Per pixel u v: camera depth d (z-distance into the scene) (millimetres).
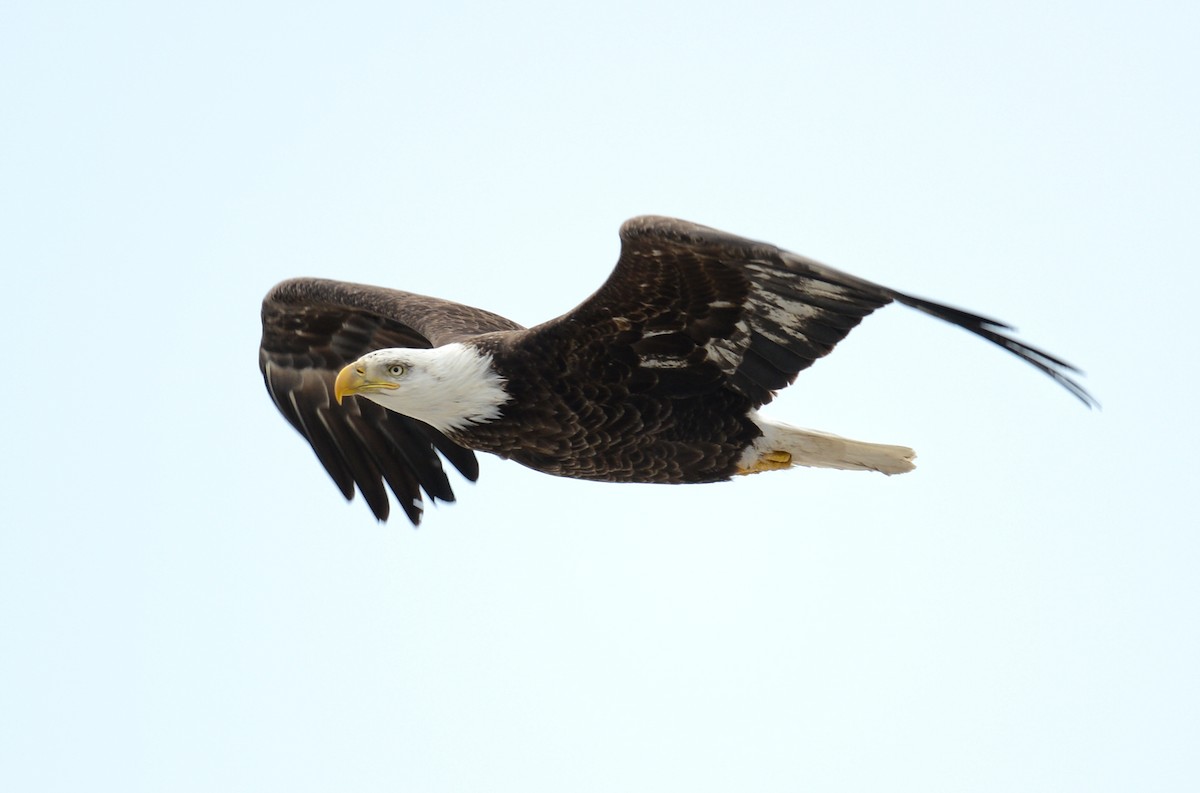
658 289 13500
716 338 13914
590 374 14195
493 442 14586
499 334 14523
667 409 14367
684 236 12766
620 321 13859
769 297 13391
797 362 13859
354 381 14367
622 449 14562
